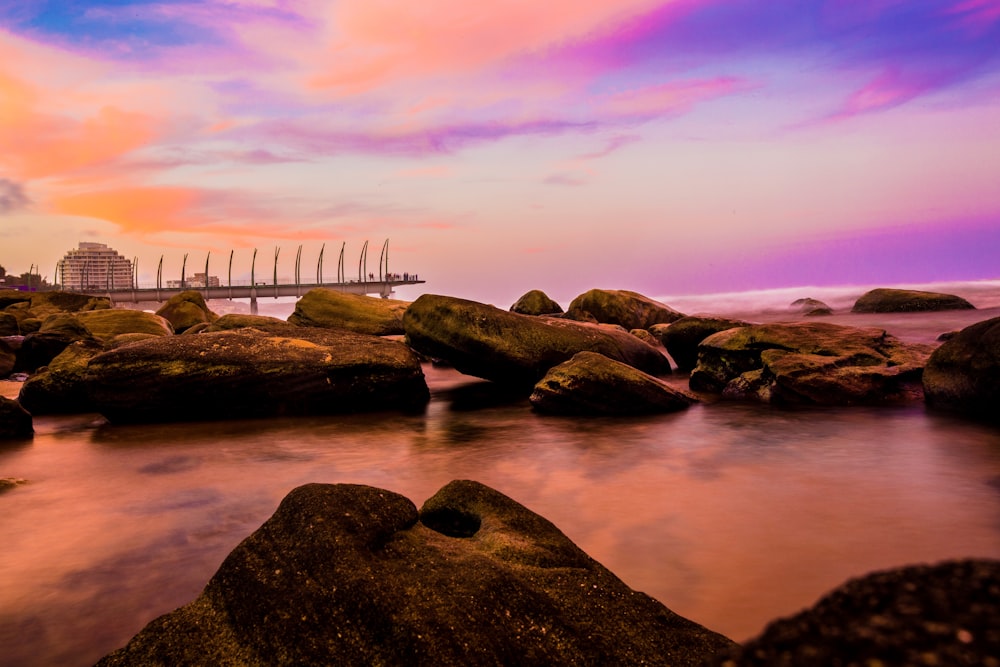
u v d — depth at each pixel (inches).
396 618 124.0
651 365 717.9
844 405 499.5
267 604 134.0
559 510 275.1
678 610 183.9
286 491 314.8
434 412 532.1
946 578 38.9
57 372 569.6
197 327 1018.7
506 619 129.1
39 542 246.4
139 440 442.3
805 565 212.4
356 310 1045.2
